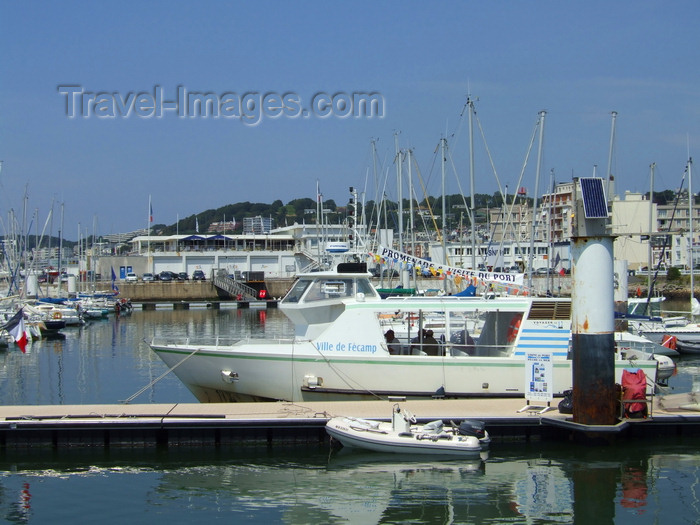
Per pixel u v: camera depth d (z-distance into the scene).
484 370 19.55
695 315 44.47
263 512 13.70
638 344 29.41
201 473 15.73
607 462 16.17
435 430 16.36
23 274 72.19
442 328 23.81
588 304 16.52
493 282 21.67
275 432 17.25
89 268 101.31
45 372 32.75
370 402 19.06
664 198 114.50
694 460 16.25
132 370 33.25
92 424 17.05
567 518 13.32
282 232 111.81
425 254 70.31
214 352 20.41
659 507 13.76
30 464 16.31
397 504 14.02
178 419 17.22
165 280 90.62
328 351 20.11
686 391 26.88
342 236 85.12
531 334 19.98
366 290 21.38
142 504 14.07
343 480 15.27
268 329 55.28
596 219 16.33
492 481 15.12
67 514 13.59
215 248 103.31
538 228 87.88
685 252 87.88
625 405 17.05
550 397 17.45
